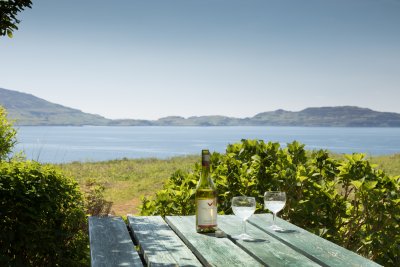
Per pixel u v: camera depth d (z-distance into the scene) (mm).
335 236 5336
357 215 5359
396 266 5078
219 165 5891
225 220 4094
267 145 5867
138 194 16969
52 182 5676
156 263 2703
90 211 7961
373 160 29828
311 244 3115
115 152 136625
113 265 2676
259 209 5598
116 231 3635
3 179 5277
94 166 26266
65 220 5754
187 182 5879
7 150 7918
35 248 5484
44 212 5441
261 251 2930
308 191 5605
